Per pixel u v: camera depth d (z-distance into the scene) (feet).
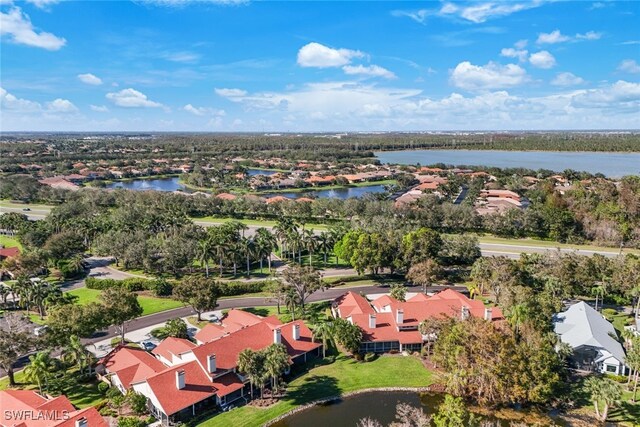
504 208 624.59
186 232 473.67
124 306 271.69
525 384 208.54
